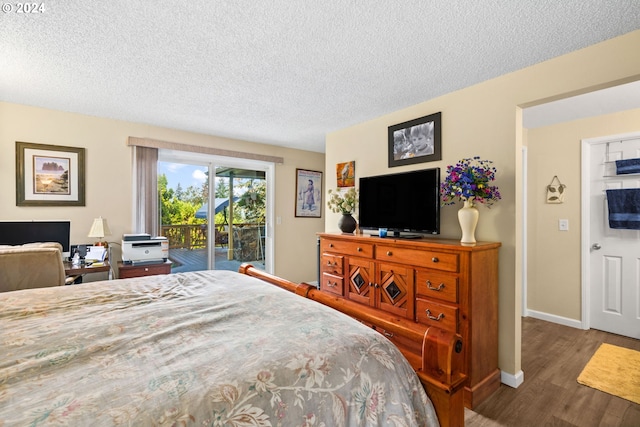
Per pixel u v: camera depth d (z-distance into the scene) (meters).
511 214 2.18
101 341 0.96
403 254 2.32
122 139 3.38
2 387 0.71
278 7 1.54
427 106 2.76
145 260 3.14
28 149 2.92
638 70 1.71
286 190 4.83
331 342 0.97
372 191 2.96
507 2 1.49
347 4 1.51
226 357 0.86
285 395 0.76
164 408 0.65
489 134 2.32
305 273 5.05
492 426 1.77
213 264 4.22
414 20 1.63
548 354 2.64
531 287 3.62
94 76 2.31
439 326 2.07
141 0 1.48
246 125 3.57
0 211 2.81
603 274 3.16
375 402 0.88
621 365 2.44
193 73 2.26
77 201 3.14
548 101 2.11
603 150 3.16
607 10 1.54
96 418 0.61
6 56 2.01
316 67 2.17
